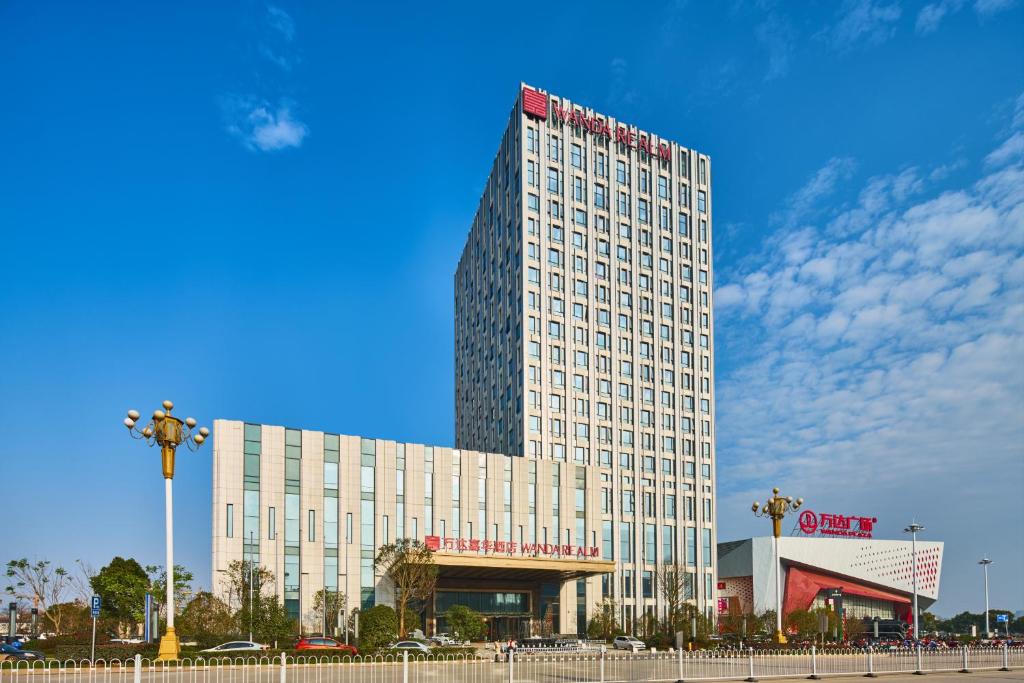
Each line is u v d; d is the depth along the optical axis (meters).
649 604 110.19
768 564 130.75
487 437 125.38
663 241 125.00
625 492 112.88
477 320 136.62
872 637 101.31
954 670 40.12
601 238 118.94
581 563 88.75
